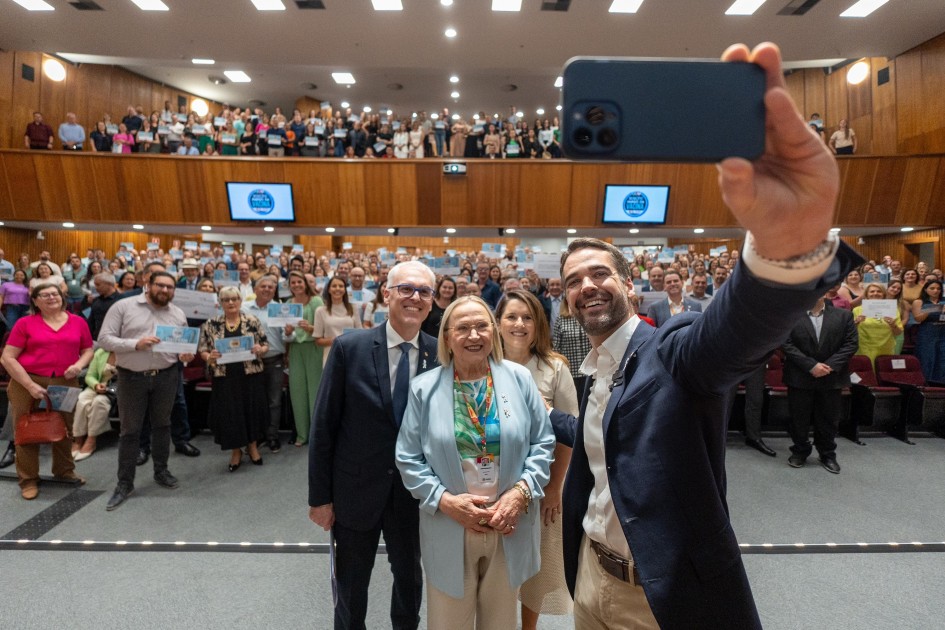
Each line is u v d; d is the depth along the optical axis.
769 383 4.82
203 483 3.52
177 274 8.45
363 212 10.12
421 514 1.56
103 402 4.12
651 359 1.02
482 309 1.60
